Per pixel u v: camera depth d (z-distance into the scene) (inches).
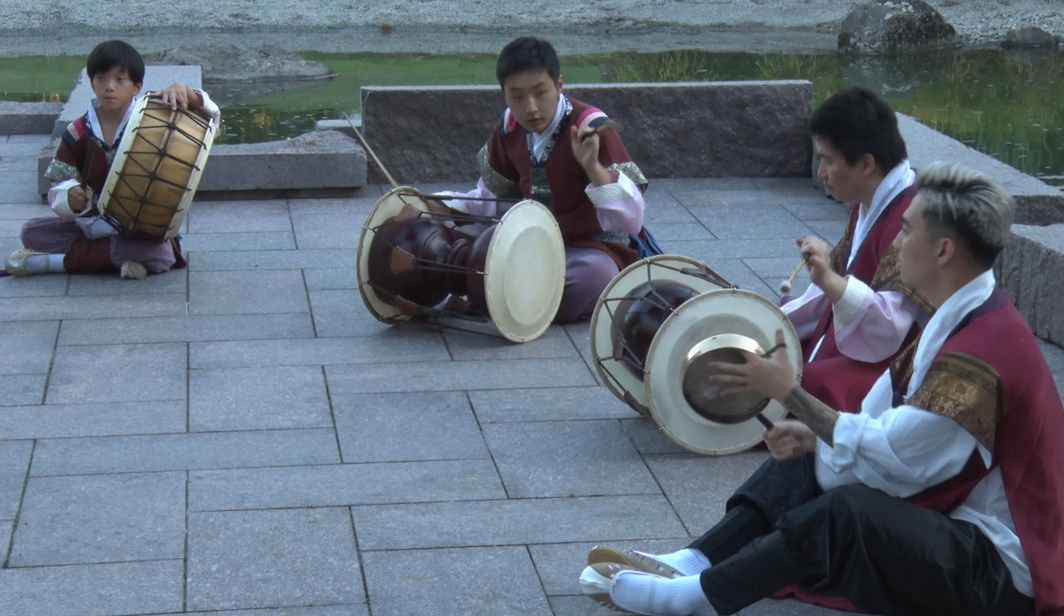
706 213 280.7
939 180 103.7
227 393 174.4
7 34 627.8
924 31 611.5
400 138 300.8
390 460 154.9
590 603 124.0
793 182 311.1
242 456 155.0
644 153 310.0
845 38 610.9
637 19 692.7
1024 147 362.9
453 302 206.4
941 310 105.6
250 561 130.3
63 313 204.8
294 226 261.7
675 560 118.7
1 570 127.1
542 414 170.4
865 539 104.8
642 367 154.9
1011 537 106.1
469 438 162.1
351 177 285.3
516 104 195.2
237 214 269.6
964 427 101.1
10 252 237.9
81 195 216.2
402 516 140.7
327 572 128.6
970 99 457.7
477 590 126.0
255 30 654.5
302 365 185.6
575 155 191.5
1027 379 102.8
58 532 135.1
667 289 158.9
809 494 116.3
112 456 153.9
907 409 103.1
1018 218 250.1
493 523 139.7
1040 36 622.2
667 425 153.3
